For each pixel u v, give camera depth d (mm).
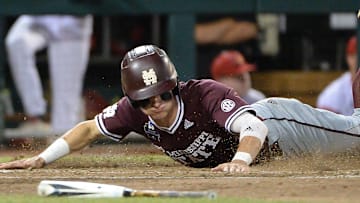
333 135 24031
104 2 38562
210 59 43156
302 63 44312
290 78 42625
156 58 20578
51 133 40469
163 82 20500
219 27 43281
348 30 44156
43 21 41594
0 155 33969
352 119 24266
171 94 20766
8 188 18469
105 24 43750
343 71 43000
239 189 17797
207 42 43312
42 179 19547
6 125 41906
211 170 21000
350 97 39844
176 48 38531
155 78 20438
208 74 43031
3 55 42438
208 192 16703
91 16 39625
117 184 18688
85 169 22844
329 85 41000
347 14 41062
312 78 42656
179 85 21250
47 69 44062
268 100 23625
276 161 23641
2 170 21766
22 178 19719
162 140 21922
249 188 17906
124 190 16750
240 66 38875
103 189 16812
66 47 41719
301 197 16922
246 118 21000
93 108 42719
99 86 43188
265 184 18359
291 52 44406
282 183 18484
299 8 38875
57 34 41594
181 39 38531
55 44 41781
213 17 43500
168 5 38375
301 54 44375
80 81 42344
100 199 16438
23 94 42656
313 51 44438
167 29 39594
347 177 19562
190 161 22625
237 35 43531
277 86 42688
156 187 18125
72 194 16844
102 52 43875
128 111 21859
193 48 38531
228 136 21844
